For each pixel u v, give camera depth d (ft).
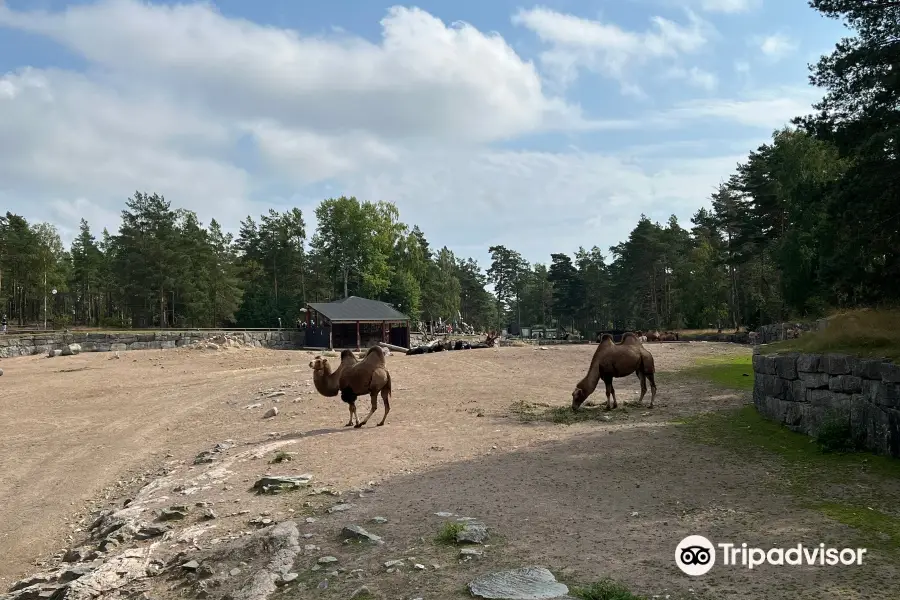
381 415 52.85
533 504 25.43
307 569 20.25
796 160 129.08
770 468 29.89
